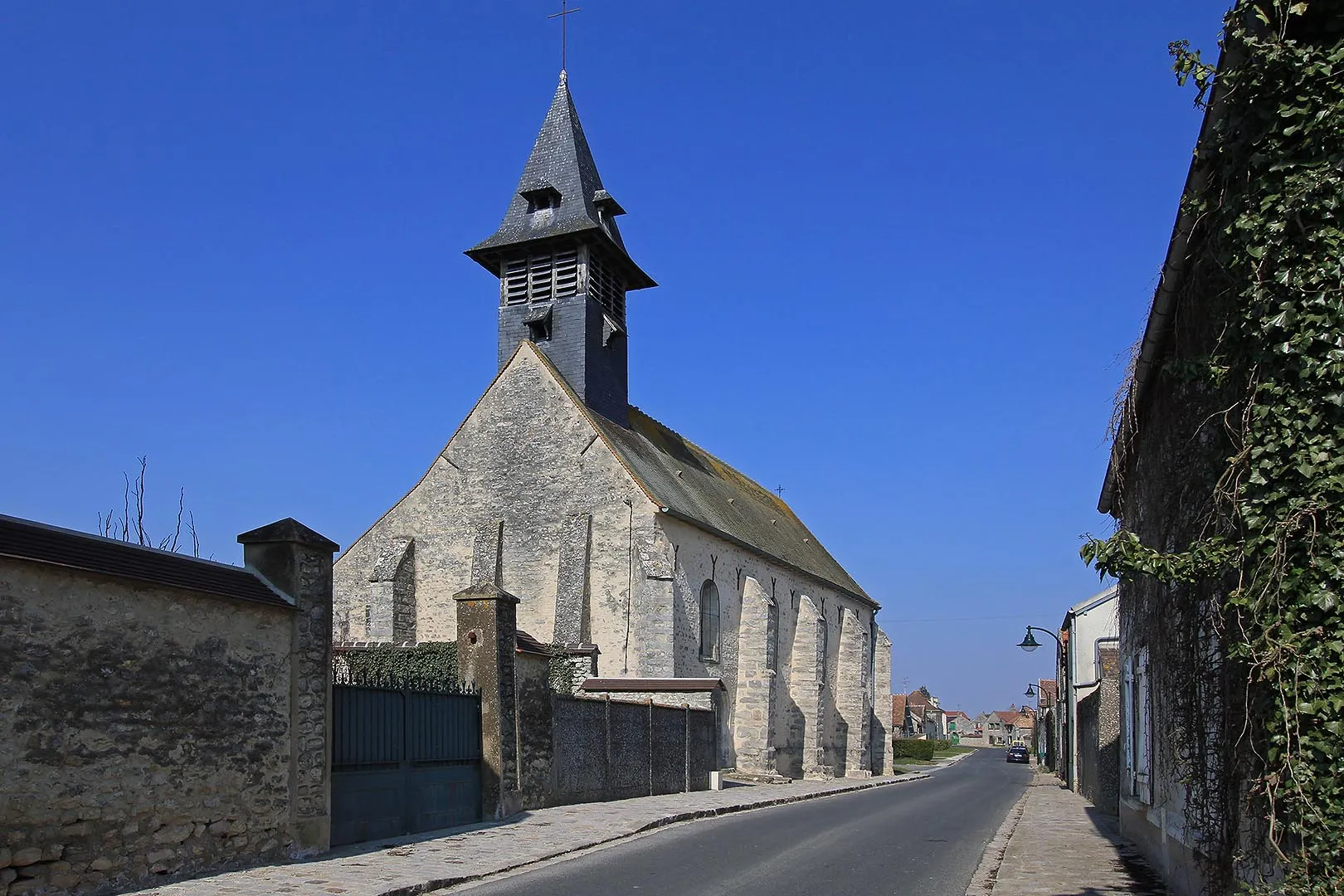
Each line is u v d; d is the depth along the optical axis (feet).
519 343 117.39
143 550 37.91
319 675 45.80
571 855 48.65
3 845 31.14
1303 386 23.24
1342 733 21.89
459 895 37.65
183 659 38.34
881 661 180.14
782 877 43.06
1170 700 37.52
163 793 36.96
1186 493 31.99
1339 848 21.67
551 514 110.01
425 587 113.70
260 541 44.83
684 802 77.41
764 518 155.33
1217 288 27.99
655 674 102.27
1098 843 57.41
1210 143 25.93
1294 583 22.91
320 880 38.09
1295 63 23.39
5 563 31.89
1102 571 27.55
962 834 62.28
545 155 121.49
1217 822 30.66
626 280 127.13
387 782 51.57
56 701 33.19
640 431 130.11
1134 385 35.53
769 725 118.93
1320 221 23.40
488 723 61.36
